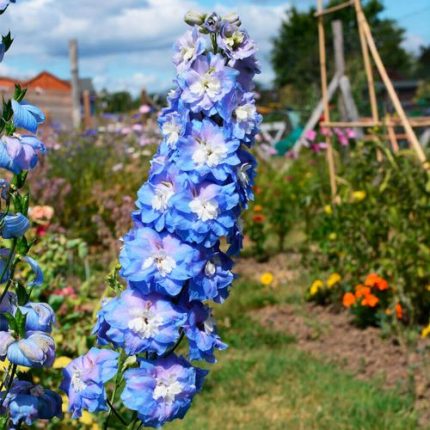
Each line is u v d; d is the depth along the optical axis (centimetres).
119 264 188
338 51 1310
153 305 169
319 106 1365
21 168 166
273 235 985
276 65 5412
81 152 1008
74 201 870
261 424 438
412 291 579
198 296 169
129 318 168
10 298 177
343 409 451
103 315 173
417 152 602
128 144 1103
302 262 740
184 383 169
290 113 2631
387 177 595
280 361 533
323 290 662
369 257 621
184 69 177
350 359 538
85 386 177
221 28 181
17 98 168
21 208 169
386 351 539
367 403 457
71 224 856
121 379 180
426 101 2997
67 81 1906
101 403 176
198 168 170
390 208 579
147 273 166
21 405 175
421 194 577
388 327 557
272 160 1460
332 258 668
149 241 169
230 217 169
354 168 649
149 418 168
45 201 830
